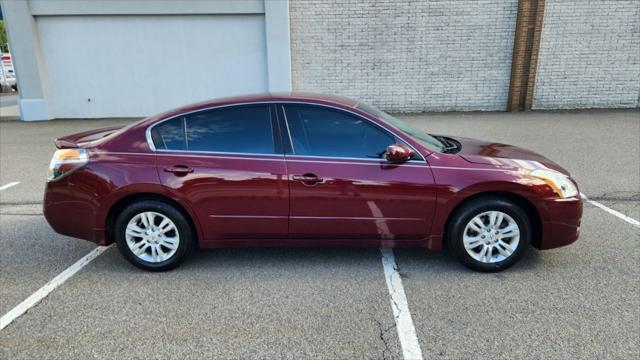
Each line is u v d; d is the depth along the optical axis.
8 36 11.52
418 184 3.59
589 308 3.17
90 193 3.70
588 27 11.45
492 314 3.13
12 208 5.62
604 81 11.85
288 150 3.68
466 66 12.01
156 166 3.66
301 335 2.94
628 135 9.05
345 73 12.16
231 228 3.75
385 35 11.85
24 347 2.85
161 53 11.88
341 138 3.69
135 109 12.30
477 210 3.63
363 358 2.70
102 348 2.83
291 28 11.84
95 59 11.90
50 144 9.29
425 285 3.55
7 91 25.39
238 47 11.85
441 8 11.59
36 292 3.53
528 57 11.69
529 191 3.56
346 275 3.74
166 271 3.85
